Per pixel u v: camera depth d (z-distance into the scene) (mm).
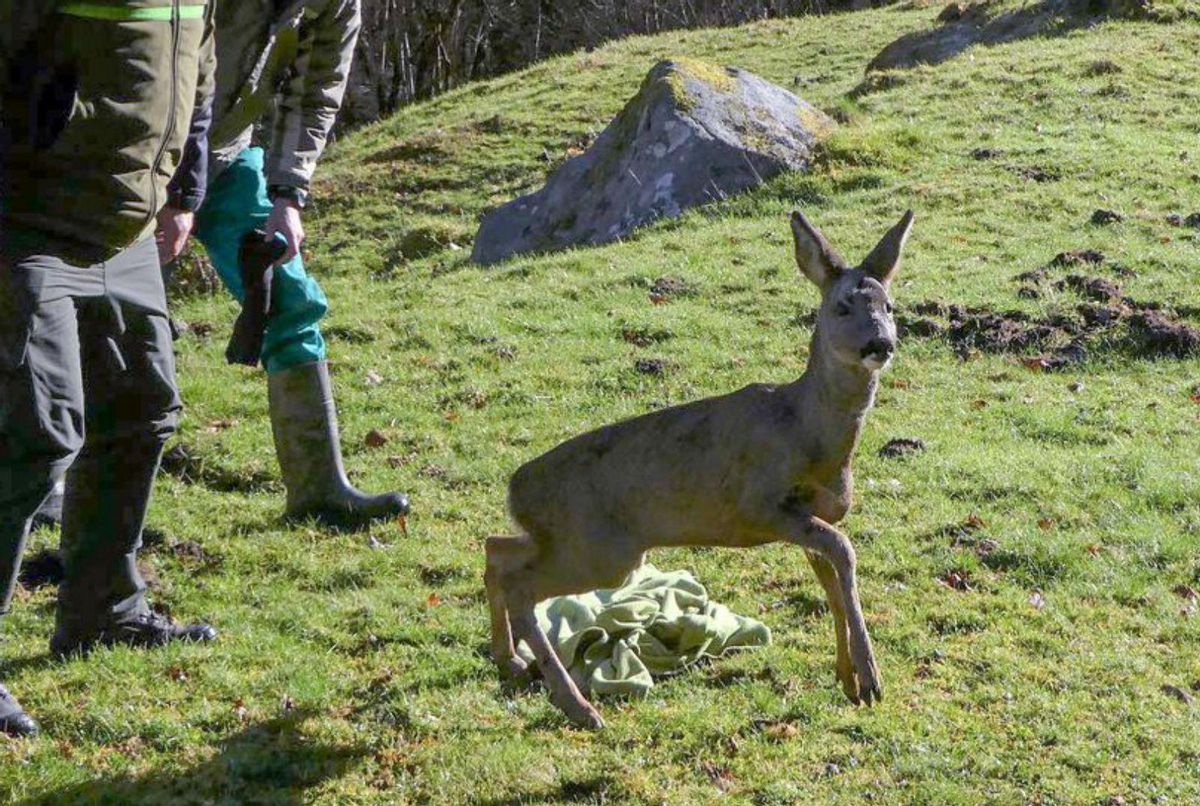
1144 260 13914
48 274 6656
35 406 6668
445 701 7457
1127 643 8039
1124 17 22531
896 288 13578
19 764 6828
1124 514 9602
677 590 8297
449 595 8766
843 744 7008
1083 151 17078
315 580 9000
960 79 20266
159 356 7480
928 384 11961
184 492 10422
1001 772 6785
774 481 6648
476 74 35156
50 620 8422
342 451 11125
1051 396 11648
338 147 24500
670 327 13219
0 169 6531
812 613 8398
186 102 6727
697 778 6746
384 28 32625
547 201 17734
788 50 25516
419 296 15055
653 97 17484
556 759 6879
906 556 9078
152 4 6484
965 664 7793
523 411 11734
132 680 7605
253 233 8570
